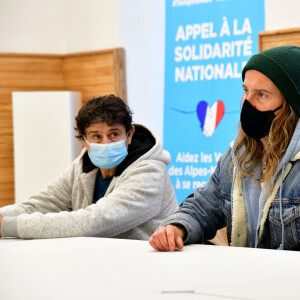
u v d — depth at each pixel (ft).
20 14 19.86
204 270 5.02
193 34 16.61
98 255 6.00
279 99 6.40
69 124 18.63
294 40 15.06
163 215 8.77
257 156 6.67
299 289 4.25
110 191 8.70
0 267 5.46
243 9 15.79
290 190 6.28
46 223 7.78
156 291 4.28
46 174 18.72
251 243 6.70
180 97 16.90
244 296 4.07
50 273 5.10
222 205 6.98
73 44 19.92
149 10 18.21
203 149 16.51
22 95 18.81
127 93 18.72
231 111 15.98
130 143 8.91
